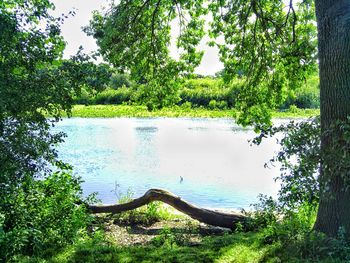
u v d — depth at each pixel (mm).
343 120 5465
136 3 9812
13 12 6598
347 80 5488
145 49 10305
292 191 6414
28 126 6699
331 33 5621
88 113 49688
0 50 6426
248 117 10781
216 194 13430
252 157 21172
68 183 8031
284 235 6312
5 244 5836
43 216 6938
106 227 9258
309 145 5840
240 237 7121
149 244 7555
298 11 10258
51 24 6711
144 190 13953
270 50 10195
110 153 22281
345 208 5520
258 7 10188
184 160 20266
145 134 31188
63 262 5961
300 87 10562
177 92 11062
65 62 6727
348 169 5227
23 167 6539
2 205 6512
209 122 41562
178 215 10555
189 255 6258
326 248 5230
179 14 10602
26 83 6402
